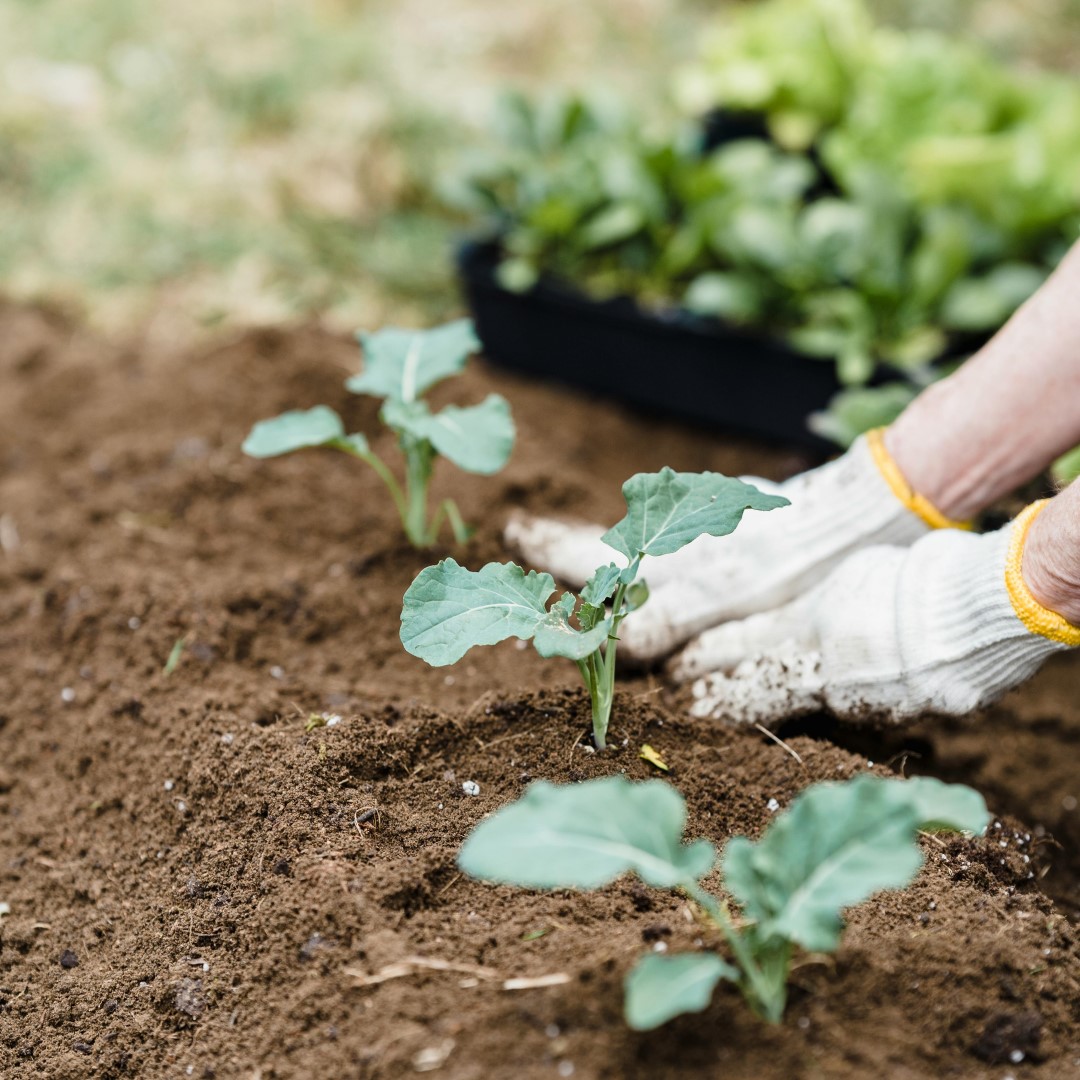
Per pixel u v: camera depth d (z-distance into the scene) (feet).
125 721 5.56
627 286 7.18
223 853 5.16
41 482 6.49
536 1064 4.57
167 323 7.37
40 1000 5.09
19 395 6.93
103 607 5.82
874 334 6.87
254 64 9.58
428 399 6.97
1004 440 5.23
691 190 7.10
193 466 6.36
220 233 7.94
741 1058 4.58
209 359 6.99
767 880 4.50
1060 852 5.59
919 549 5.27
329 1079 4.66
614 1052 4.57
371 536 6.11
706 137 8.48
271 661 5.73
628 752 5.28
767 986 4.60
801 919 4.45
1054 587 4.98
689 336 6.98
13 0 10.48
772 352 6.89
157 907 5.17
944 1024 4.69
